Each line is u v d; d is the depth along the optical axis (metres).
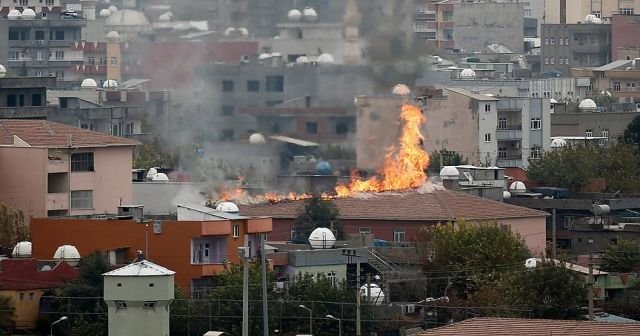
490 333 169.00
